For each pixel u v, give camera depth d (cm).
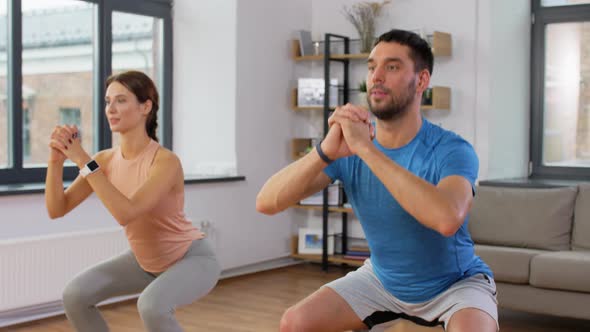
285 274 620
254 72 623
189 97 626
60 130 271
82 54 555
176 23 627
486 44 590
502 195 511
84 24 556
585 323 469
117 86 283
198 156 625
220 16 609
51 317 471
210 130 618
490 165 590
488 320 208
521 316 488
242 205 614
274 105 646
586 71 601
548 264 432
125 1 579
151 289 276
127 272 296
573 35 605
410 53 216
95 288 288
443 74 612
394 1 637
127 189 288
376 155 200
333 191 641
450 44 602
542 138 622
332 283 240
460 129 604
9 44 505
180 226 295
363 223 232
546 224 488
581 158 605
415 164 221
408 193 195
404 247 224
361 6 640
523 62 623
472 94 597
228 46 607
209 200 585
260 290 555
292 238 663
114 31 579
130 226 287
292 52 662
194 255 297
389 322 247
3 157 505
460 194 202
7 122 507
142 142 289
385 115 219
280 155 654
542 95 620
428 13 619
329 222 676
